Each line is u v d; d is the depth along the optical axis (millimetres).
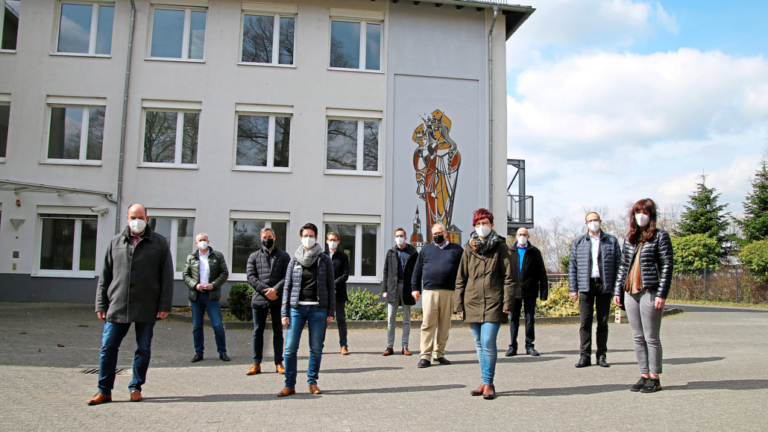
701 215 39281
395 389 6203
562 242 50250
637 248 6035
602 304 7598
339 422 4766
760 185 36125
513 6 17500
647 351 5984
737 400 5352
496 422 4699
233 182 16391
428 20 17531
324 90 16953
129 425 4629
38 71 16312
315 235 6086
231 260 16297
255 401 5617
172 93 16469
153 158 16438
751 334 11703
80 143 16359
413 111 17234
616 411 4996
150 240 5715
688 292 28859
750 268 26609
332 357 8688
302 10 17094
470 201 17281
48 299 15805
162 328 12141
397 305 9055
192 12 16938
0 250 15766
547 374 7008
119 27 16531
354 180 16812
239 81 16672
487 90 17625
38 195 16000
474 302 5828
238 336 11359
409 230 16859
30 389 5988
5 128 16328
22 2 16438
